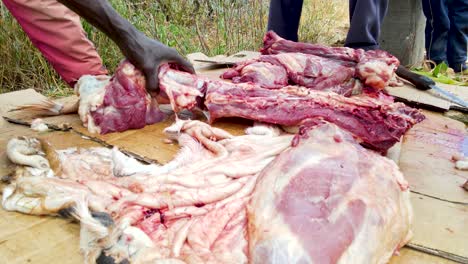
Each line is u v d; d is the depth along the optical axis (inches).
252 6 268.1
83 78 111.5
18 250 68.2
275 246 59.1
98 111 107.0
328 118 100.4
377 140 98.5
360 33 169.8
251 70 128.4
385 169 74.2
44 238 70.9
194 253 63.1
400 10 231.6
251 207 68.0
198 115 119.7
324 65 129.9
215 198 76.2
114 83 108.5
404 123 95.7
